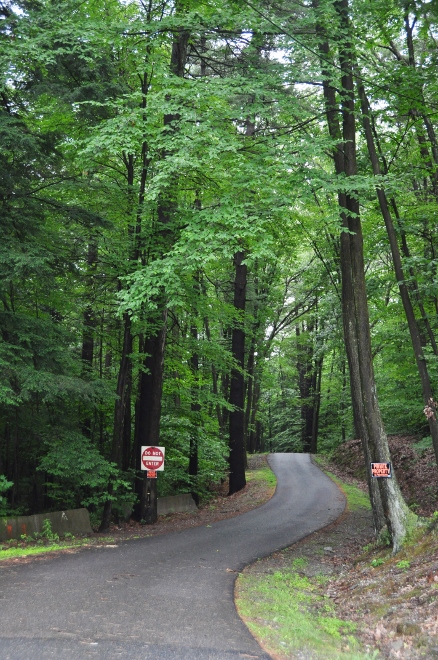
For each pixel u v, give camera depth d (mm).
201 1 14906
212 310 20500
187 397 23984
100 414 22359
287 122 18047
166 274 12820
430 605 8016
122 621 6859
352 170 14750
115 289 19406
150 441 18875
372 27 16094
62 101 14969
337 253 24641
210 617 7359
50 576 9414
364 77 15734
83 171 18484
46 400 15141
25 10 14891
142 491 18797
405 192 16719
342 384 42156
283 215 13305
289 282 35000
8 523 14008
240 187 12867
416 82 14562
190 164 12500
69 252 17734
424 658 6242
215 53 20609
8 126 14328
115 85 15328
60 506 19953
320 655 6121
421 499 20812
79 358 19672
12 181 14633
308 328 43688
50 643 5828
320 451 51188
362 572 11727
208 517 20453
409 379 24000
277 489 27203
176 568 10938
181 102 13914
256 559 12828
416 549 11602
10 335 15117
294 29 14172
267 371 39250
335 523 18797
